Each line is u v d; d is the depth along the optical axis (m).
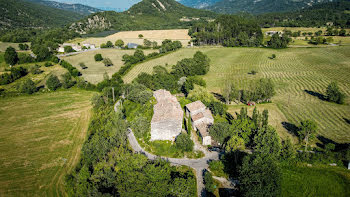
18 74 125.19
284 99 88.19
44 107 89.00
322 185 46.09
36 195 46.22
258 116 66.75
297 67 129.38
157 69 112.12
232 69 134.00
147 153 58.41
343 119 70.12
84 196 41.66
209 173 47.25
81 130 71.62
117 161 49.81
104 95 92.94
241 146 52.97
